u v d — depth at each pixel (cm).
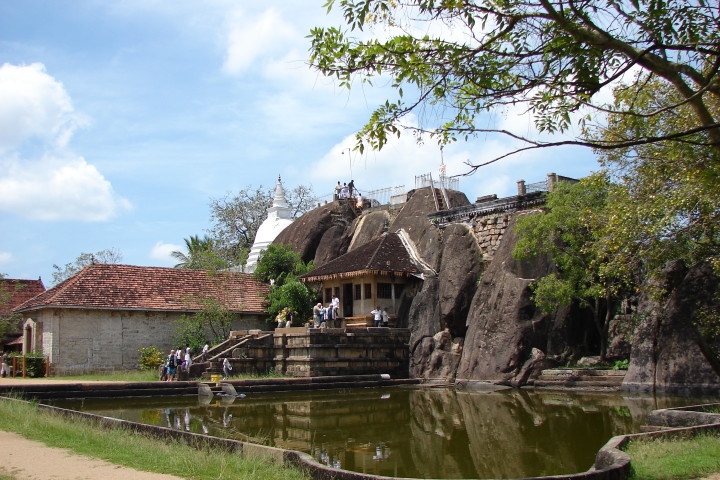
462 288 3044
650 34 710
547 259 2717
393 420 1694
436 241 3384
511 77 754
